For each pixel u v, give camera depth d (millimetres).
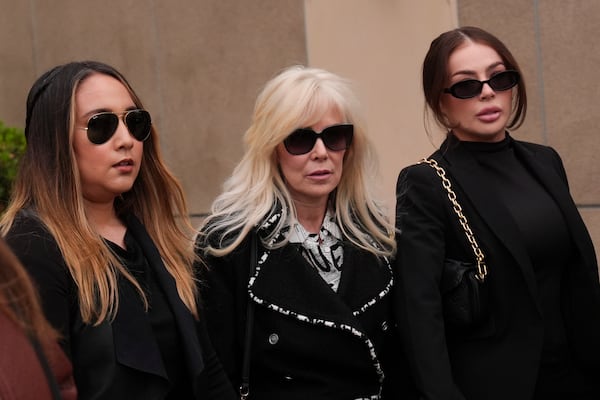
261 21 13398
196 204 14617
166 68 14773
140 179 5586
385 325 6020
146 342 4836
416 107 11461
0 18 17594
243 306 5695
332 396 5656
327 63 12484
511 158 6375
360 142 6086
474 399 5953
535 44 10461
